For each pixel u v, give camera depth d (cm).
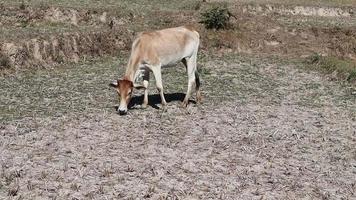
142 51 2014
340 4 4884
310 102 2352
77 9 3569
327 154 1702
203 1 4388
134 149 1661
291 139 1825
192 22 3759
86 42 3106
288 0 4838
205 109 2148
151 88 2480
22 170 1462
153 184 1403
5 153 1586
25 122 1875
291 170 1549
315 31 3925
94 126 1869
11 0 3625
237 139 1792
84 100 2184
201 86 2548
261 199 1344
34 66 2720
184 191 1368
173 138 1780
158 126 1902
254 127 1934
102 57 3100
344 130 1958
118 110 1984
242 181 1450
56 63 2844
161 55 2062
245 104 2256
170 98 2309
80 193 1337
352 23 4231
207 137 1803
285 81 2772
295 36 3838
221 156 1631
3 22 3275
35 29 3152
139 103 2198
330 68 3089
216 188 1398
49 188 1356
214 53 3459
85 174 1450
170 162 1562
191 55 2178
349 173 1553
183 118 2012
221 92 2448
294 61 3375
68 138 1741
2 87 2320
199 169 1520
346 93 2558
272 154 1669
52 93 2266
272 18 4103
